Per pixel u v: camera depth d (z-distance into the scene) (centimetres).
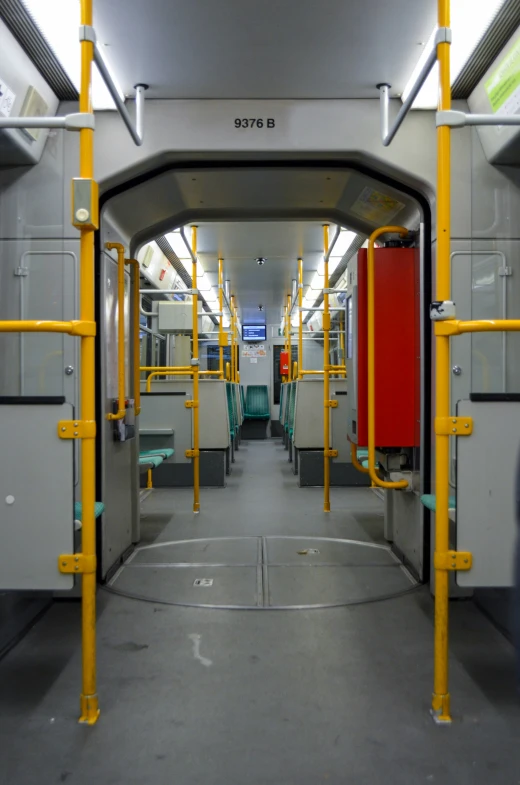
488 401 198
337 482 694
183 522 507
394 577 357
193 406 552
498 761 178
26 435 199
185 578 356
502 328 190
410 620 291
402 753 182
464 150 321
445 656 200
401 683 227
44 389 326
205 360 1373
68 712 208
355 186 376
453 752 182
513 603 126
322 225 567
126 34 257
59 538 198
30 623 288
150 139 323
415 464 360
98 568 341
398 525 404
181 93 315
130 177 334
